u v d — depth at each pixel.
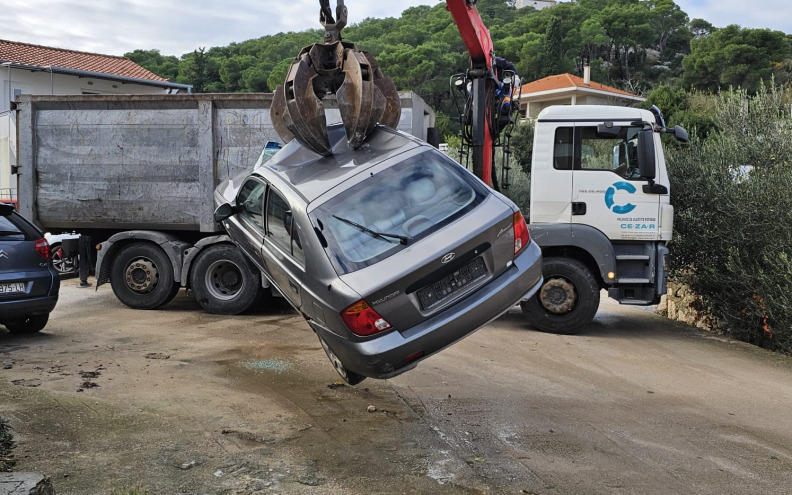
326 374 6.60
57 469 4.15
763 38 71.19
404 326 4.66
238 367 6.79
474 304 4.86
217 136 9.86
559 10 95.06
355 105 5.59
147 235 9.88
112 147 10.16
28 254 7.74
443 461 4.49
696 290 9.89
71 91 32.16
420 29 92.62
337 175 5.39
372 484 4.11
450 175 5.42
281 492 3.97
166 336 8.23
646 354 7.84
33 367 6.58
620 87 83.88
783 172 8.77
